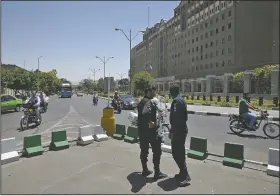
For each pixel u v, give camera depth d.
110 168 5.82
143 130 5.18
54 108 26.95
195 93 26.56
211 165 6.14
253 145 8.34
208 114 18.75
